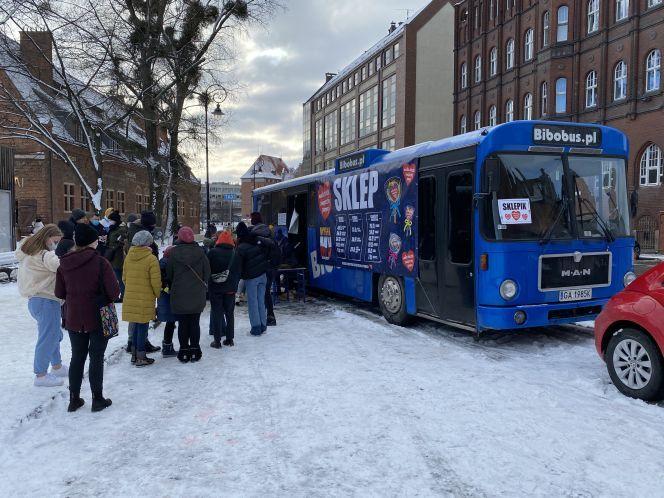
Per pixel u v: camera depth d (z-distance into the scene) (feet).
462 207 23.72
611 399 16.96
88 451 13.92
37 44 65.62
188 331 22.77
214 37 76.69
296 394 18.06
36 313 18.90
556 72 111.14
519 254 21.89
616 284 23.68
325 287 39.22
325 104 256.93
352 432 14.73
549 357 22.39
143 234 21.85
